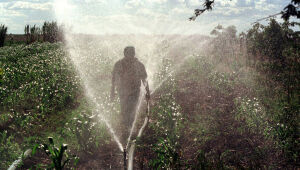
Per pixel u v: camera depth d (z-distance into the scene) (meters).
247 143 4.91
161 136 5.34
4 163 4.22
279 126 4.75
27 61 11.52
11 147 4.61
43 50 15.73
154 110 6.54
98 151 4.88
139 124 6.01
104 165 4.42
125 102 5.52
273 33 9.52
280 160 4.30
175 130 5.25
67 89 7.90
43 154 4.70
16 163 4.10
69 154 4.73
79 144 4.92
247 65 9.85
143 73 5.55
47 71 10.12
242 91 7.79
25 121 5.59
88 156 4.71
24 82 8.62
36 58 12.42
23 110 6.72
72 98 7.55
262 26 9.88
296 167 4.07
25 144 4.89
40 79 8.82
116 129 5.75
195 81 9.29
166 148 4.18
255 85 7.92
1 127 5.60
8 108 6.80
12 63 11.33
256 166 4.06
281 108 5.85
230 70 10.09
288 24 9.34
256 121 5.46
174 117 5.87
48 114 6.63
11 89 7.61
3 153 4.43
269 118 5.62
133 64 5.41
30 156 4.52
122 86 5.48
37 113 6.56
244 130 5.38
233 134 5.30
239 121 5.86
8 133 5.39
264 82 7.96
